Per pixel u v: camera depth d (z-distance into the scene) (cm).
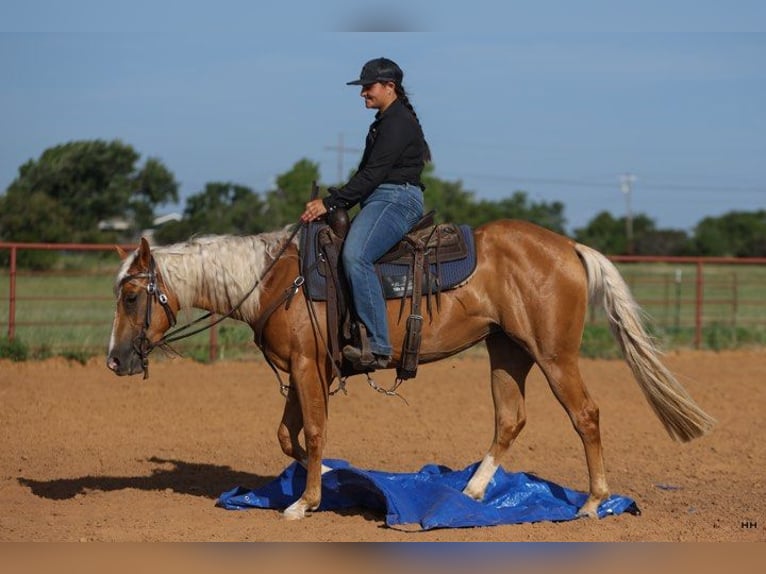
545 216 8338
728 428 1400
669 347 2202
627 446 1273
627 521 859
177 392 1585
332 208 855
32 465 1120
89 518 873
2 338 1841
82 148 5056
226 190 5472
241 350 1956
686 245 7400
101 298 1870
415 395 1611
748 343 2277
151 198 5300
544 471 1119
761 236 7419
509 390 911
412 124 850
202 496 980
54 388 1580
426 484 909
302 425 906
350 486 900
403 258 852
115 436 1295
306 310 848
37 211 4578
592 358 2081
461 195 6975
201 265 867
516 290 851
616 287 869
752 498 977
